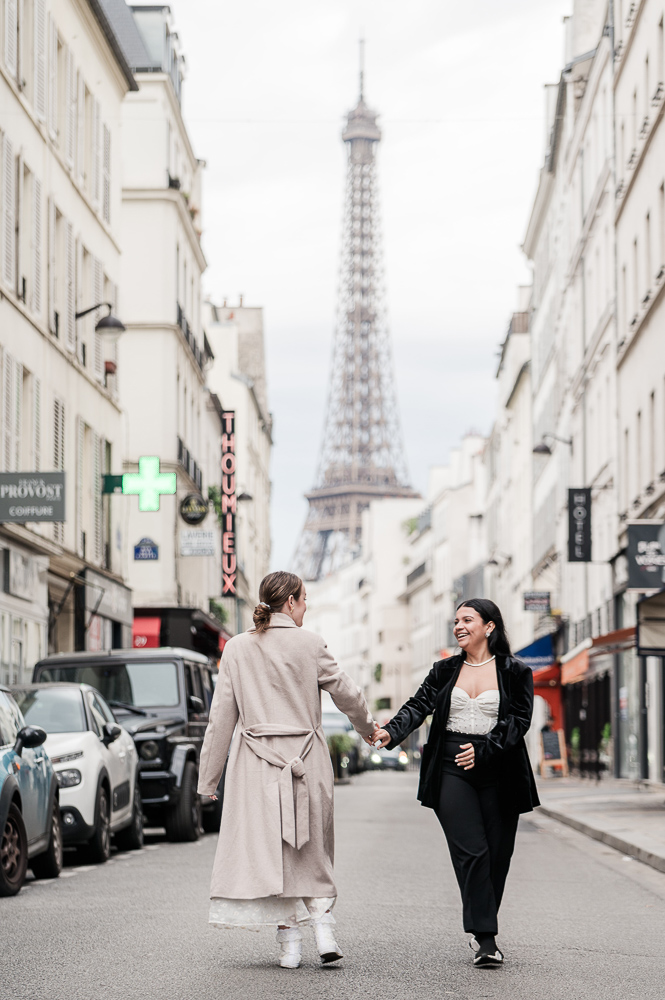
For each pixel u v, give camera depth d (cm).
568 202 5156
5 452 2742
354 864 1505
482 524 9881
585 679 4622
